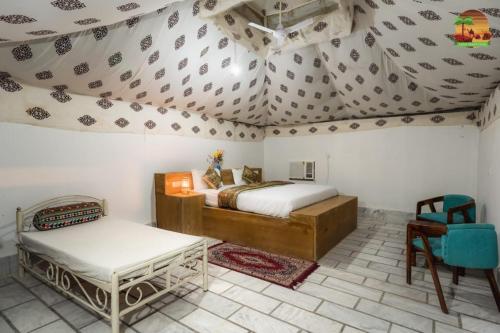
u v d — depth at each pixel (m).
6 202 2.96
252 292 2.62
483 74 2.80
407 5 2.16
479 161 4.42
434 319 2.18
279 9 3.44
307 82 4.80
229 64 4.17
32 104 3.12
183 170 5.00
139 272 2.12
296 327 2.09
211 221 4.35
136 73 3.46
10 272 2.99
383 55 3.63
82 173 3.59
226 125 6.00
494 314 2.23
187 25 3.15
